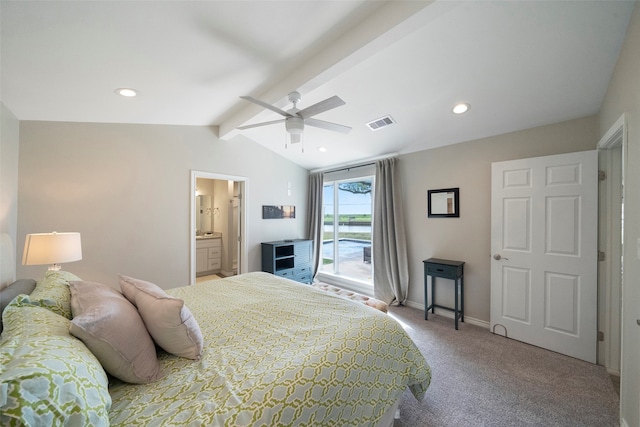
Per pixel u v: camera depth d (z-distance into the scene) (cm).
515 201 279
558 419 171
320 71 196
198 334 129
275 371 112
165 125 345
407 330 304
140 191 326
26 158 259
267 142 436
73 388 71
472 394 195
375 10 161
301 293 224
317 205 513
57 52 158
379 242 409
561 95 227
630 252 159
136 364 105
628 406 156
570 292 247
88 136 292
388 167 400
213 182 613
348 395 123
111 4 128
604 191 234
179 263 355
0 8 120
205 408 93
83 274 290
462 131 307
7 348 77
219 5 140
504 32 172
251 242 441
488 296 310
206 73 210
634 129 156
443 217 348
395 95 252
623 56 172
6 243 197
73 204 284
